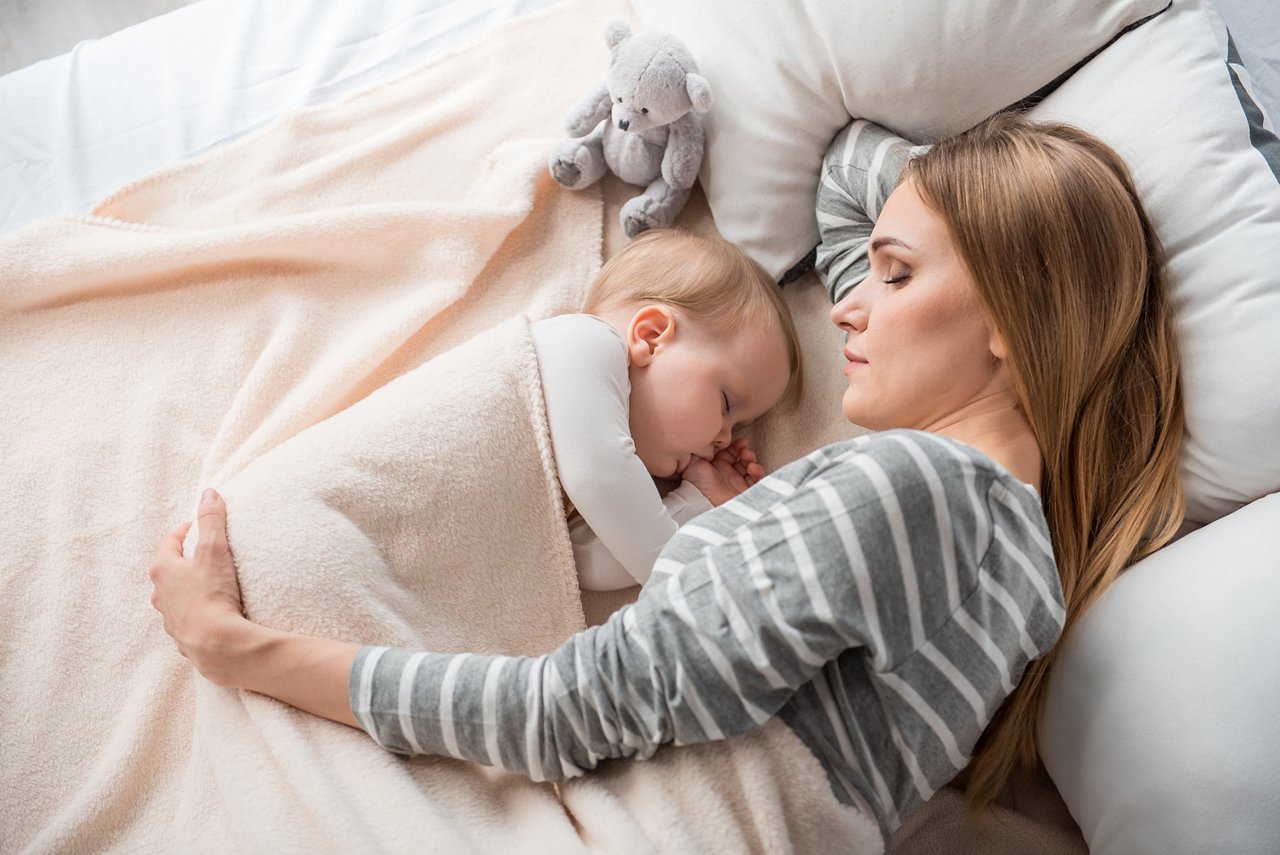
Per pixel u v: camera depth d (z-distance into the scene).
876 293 1.07
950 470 0.82
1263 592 0.92
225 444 1.22
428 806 0.90
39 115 1.51
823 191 1.32
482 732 0.89
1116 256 0.97
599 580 1.16
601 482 1.09
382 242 1.33
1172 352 1.04
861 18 1.22
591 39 1.54
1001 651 0.86
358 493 1.03
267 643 0.94
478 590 1.09
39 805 1.05
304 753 0.92
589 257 1.41
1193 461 1.04
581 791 0.92
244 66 1.56
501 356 1.13
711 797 0.88
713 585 0.83
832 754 0.88
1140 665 0.93
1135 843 0.91
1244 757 0.86
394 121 1.50
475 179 1.46
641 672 0.84
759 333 1.25
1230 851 0.85
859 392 1.04
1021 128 1.03
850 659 0.89
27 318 1.31
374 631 0.99
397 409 1.09
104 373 1.28
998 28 1.17
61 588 1.14
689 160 1.34
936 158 1.03
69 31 1.99
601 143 1.41
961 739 0.89
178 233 1.32
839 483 0.82
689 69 1.27
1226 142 1.07
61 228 1.32
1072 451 1.00
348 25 1.59
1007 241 0.95
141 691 1.09
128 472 1.21
